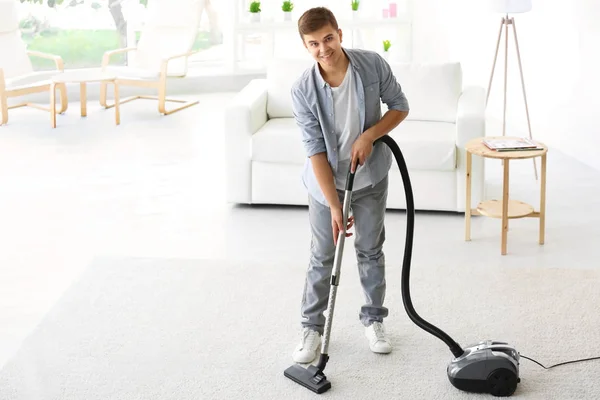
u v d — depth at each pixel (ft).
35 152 21.13
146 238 15.24
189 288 13.03
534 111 21.70
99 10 29.60
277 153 16.37
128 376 10.55
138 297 12.73
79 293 12.89
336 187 10.46
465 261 13.89
